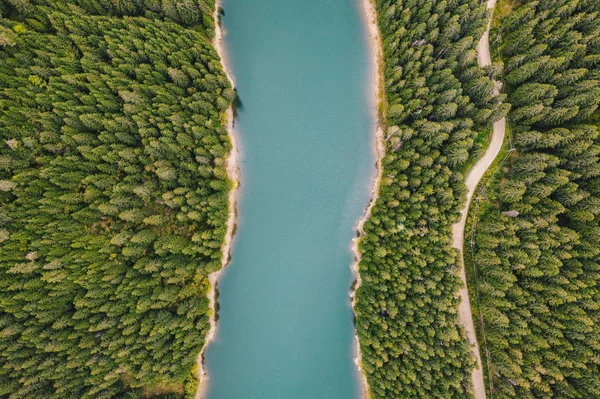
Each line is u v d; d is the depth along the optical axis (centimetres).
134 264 5650
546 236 5166
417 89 5844
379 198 6384
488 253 5550
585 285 4950
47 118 5266
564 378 4994
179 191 5788
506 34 5978
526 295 5241
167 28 5984
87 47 5528
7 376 4912
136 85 5625
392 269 5769
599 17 5266
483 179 5953
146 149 5625
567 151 5219
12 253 4947
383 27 6469
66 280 5175
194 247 5897
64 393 5162
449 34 5678
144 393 5916
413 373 5462
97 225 5544
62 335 5091
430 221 5731
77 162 5378
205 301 6269
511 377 5241
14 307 4912
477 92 5612
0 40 5025
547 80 5447
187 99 5962
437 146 5844
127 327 5419
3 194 5066
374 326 5922
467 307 5878
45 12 5406
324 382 6688
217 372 6675
